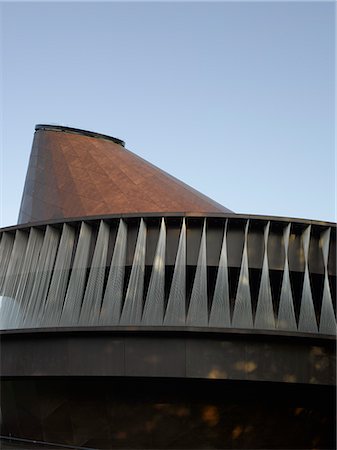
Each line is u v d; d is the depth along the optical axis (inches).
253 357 867.4
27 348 920.9
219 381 869.8
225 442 890.7
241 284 940.6
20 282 1049.5
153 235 1001.5
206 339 866.1
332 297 1007.6
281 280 1014.4
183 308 932.0
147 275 1008.2
